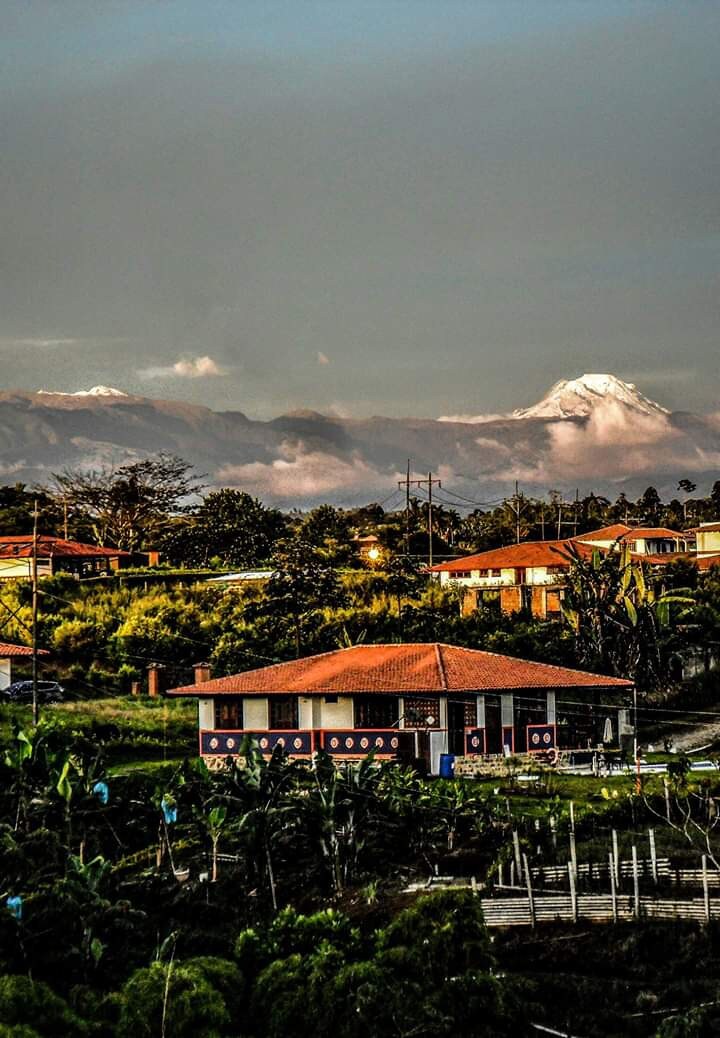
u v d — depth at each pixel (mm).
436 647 123375
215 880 91562
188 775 98562
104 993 74500
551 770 112875
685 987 73312
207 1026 71375
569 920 79750
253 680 120625
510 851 86750
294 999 72312
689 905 78625
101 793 94750
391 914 82875
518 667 120625
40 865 89812
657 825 93688
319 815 90062
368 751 115438
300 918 78312
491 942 76688
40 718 130250
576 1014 72625
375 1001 71375
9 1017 69250
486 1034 70938
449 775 112750
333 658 123625
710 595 179250
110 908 80688
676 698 146875
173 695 119000
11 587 191375
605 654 149375
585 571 152875
